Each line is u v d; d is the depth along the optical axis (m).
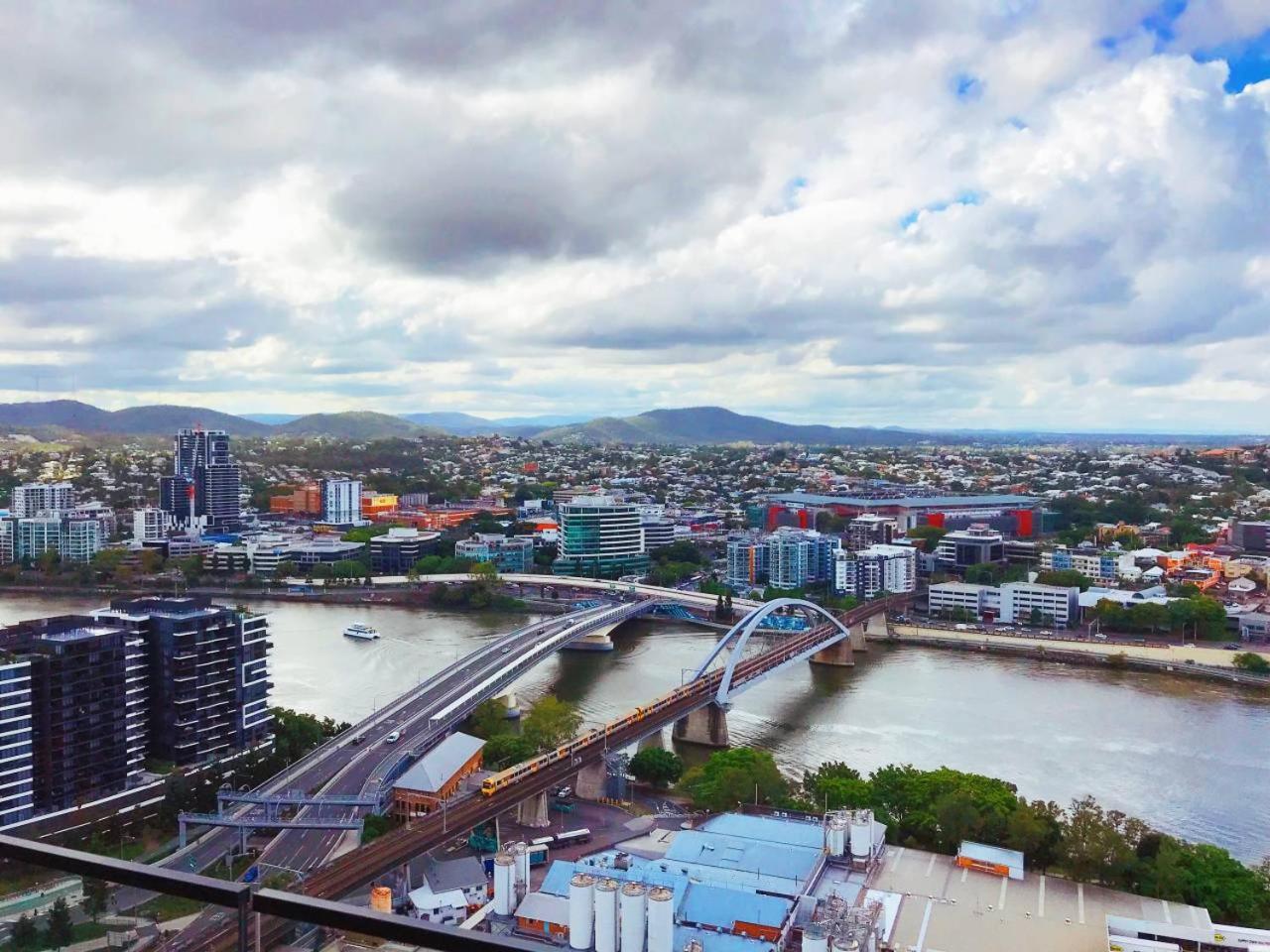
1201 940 182.25
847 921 166.50
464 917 192.62
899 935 181.38
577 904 172.38
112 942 37.66
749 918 175.50
